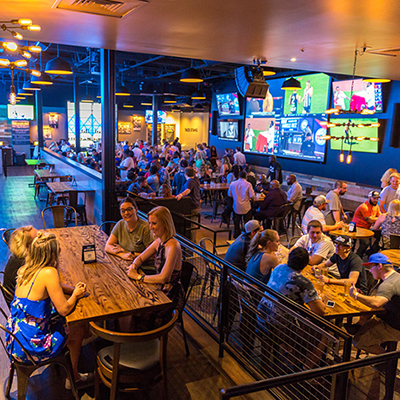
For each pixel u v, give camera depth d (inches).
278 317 120.3
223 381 122.0
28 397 111.3
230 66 528.4
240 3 126.4
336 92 424.5
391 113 375.6
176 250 117.6
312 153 478.9
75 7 136.9
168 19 150.0
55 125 893.8
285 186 515.2
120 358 100.0
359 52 203.3
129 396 113.0
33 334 98.1
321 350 111.7
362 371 137.1
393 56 209.0
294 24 151.7
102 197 265.1
